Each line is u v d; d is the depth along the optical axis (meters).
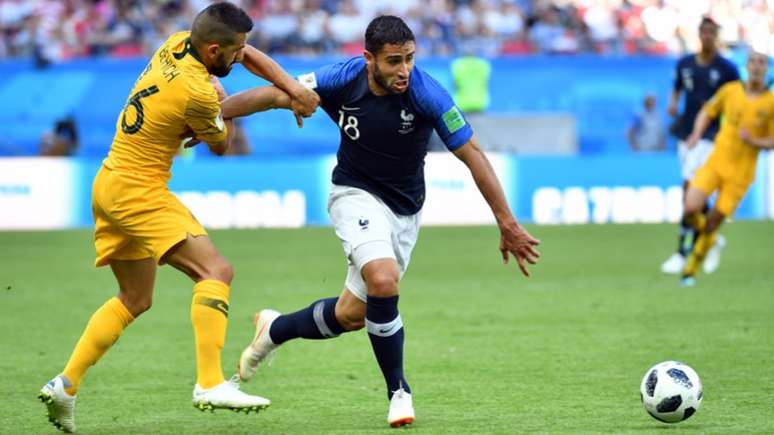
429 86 22.14
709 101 47.41
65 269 52.47
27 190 73.00
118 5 95.62
